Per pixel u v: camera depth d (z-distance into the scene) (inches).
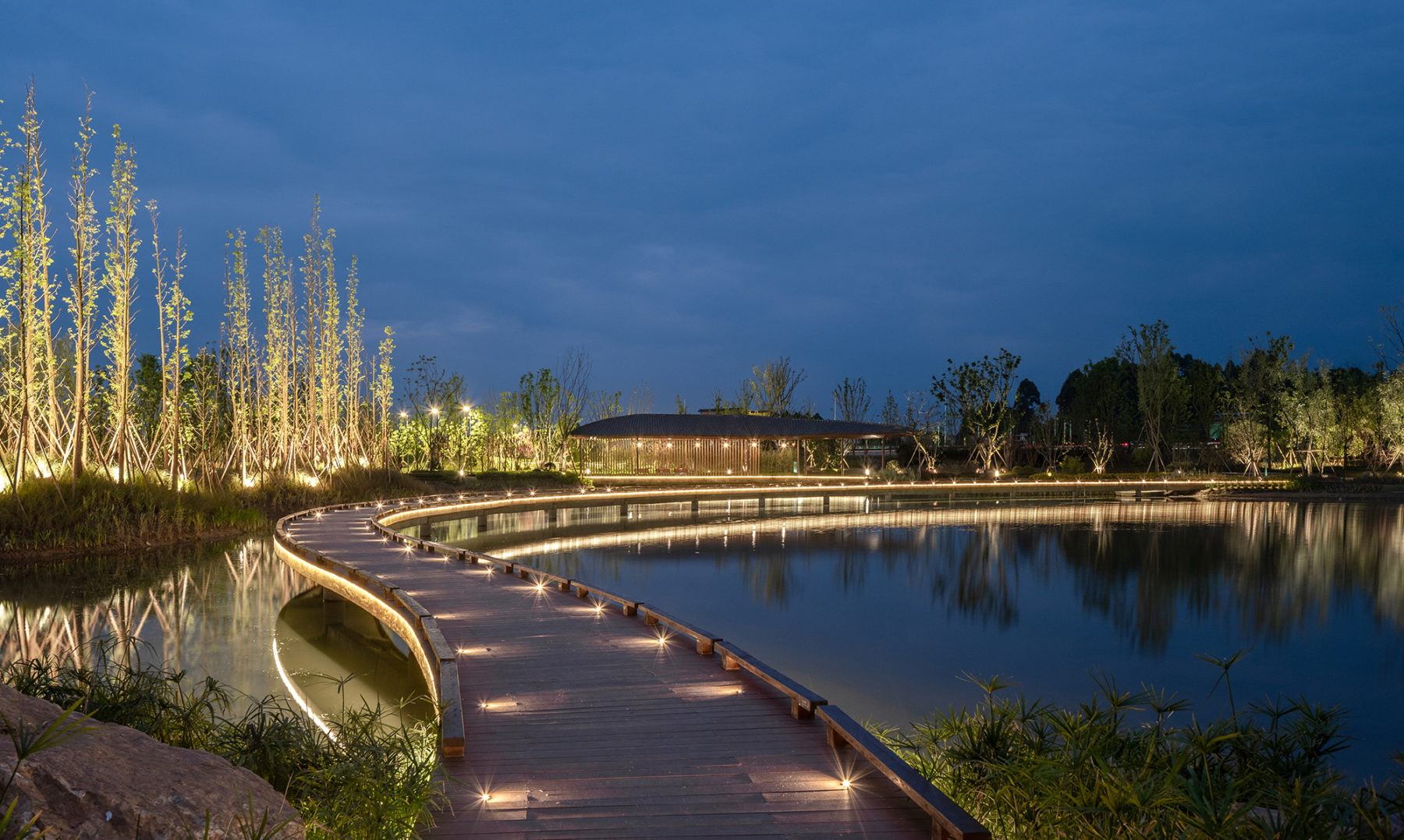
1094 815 179.0
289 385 1306.6
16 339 824.3
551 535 1167.6
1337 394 2250.2
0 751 117.5
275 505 1079.0
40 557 702.5
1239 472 2310.5
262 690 399.9
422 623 351.9
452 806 185.0
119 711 216.8
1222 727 262.4
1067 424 2733.8
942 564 893.8
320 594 633.6
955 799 223.5
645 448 1953.7
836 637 560.1
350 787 174.4
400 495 1330.0
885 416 2787.9
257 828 126.3
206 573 688.4
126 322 896.3
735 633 570.9
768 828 176.6
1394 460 2129.7
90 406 948.0
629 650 342.0
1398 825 192.1
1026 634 574.9
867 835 173.5
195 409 1160.2
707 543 1074.1
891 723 387.9
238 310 1178.0
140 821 118.0
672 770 210.5
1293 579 803.4
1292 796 185.2
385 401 1509.6
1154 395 2347.4
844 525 1299.2
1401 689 457.7
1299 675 482.3
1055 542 1077.8
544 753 222.5
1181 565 890.1
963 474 2151.8
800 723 248.1
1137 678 473.1
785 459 2047.2
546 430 1994.3
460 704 238.5
